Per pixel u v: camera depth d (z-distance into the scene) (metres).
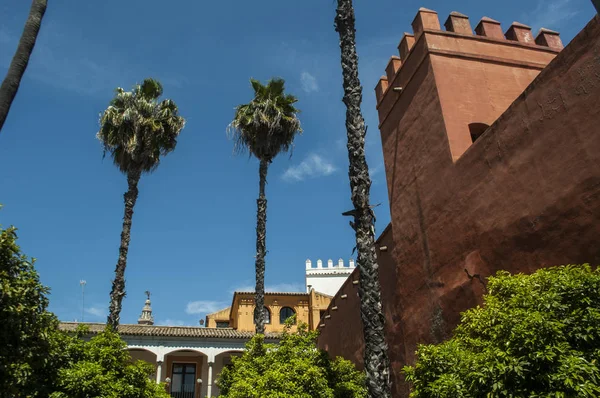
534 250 9.03
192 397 28.59
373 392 8.32
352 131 10.17
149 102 19.23
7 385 8.03
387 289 15.17
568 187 8.38
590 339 6.30
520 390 6.20
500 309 7.54
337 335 21.22
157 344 26.95
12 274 8.54
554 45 14.79
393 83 15.59
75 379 11.36
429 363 7.98
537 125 9.22
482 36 13.99
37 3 8.06
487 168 10.55
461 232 11.26
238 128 20.14
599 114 7.93
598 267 7.07
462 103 12.73
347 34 11.09
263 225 18.55
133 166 18.16
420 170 13.34
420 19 13.96
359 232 9.45
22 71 7.58
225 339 27.73
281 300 37.62
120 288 16.05
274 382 12.12
